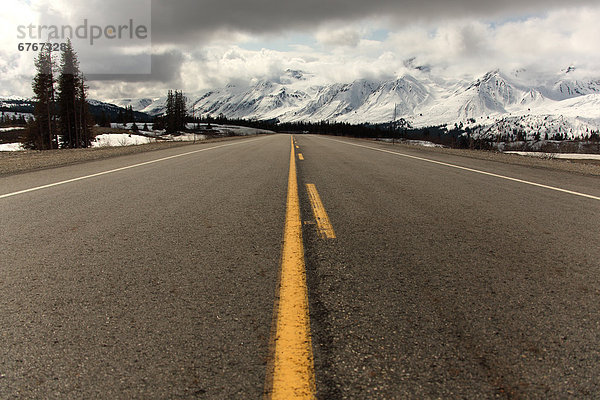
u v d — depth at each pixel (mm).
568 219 4070
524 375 1471
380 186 6145
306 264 2600
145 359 1551
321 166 9117
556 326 1835
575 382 1435
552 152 29344
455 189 5953
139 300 2062
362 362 1535
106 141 55094
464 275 2451
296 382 1411
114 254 2812
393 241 3174
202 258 2719
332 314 1914
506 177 7598
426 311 1962
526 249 3016
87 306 1997
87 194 5316
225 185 6133
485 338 1722
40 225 3660
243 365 1511
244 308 1970
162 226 3609
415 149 17922
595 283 2359
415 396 1348
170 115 103625
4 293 2156
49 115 47938
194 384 1402
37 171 8227
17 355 1584
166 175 7340
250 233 3365
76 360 1548
